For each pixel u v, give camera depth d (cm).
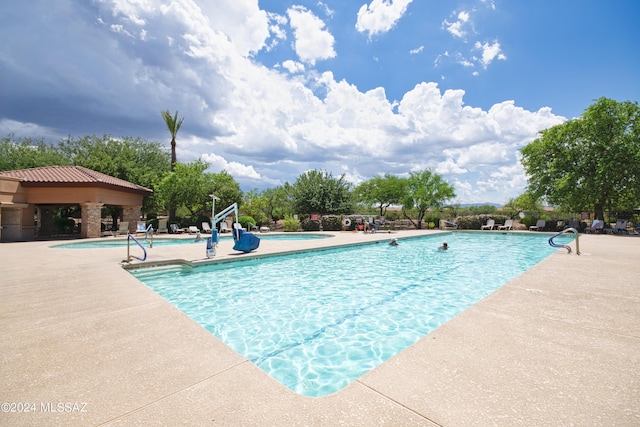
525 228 2395
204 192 2314
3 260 841
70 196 1648
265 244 1328
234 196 2466
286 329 461
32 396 204
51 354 270
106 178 1825
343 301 600
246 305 573
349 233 2080
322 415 183
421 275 839
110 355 268
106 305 421
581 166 2075
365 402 196
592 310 387
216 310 545
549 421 172
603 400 194
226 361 259
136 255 958
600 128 2022
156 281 753
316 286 716
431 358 257
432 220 2708
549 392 204
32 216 1634
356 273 862
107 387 216
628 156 1905
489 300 432
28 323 350
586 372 232
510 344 284
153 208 2445
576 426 168
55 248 1180
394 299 615
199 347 287
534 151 2356
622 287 510
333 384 311
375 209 3366
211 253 942
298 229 2408
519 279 573
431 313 533
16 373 236
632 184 1933
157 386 218
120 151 2542
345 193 2736
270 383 223
